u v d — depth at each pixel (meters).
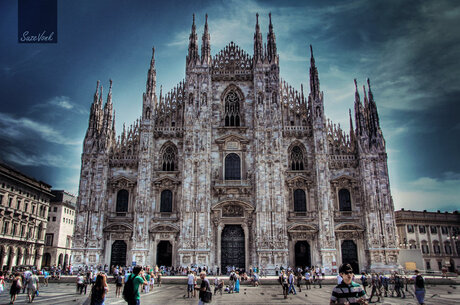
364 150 65.25
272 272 60.41
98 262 61.88
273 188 63.94
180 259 61.12
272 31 71.69
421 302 24.42
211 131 68.50
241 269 61.44
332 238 61.34
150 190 64.75
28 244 84.06
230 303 31.72
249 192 65.06
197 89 69.00
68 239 111.69
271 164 65.00
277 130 66.50
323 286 49.75
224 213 64.38
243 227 63.88
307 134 67.56
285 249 61.28
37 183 88.44
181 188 65.38
